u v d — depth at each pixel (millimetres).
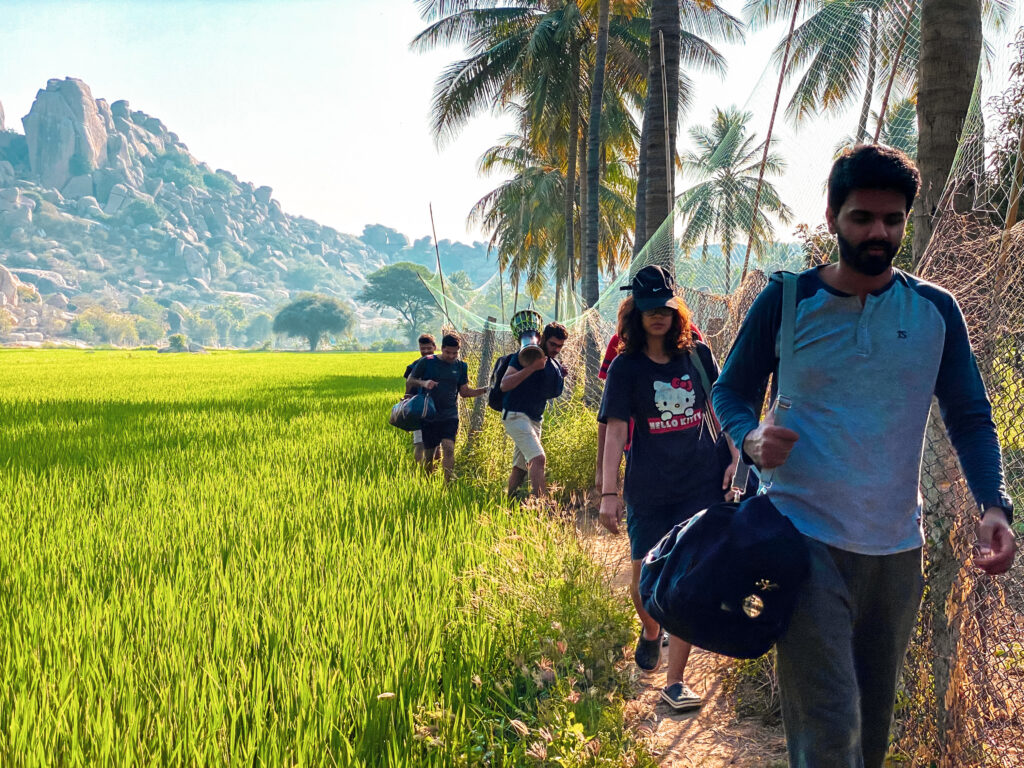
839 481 2268
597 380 10797
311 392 22688
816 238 3980
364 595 4379
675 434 4016
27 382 29078
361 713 3213
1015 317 2912
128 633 3910
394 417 8508
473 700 3488
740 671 4066
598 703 3623
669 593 2348
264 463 9227
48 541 5727
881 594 2326
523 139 29953
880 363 2262
